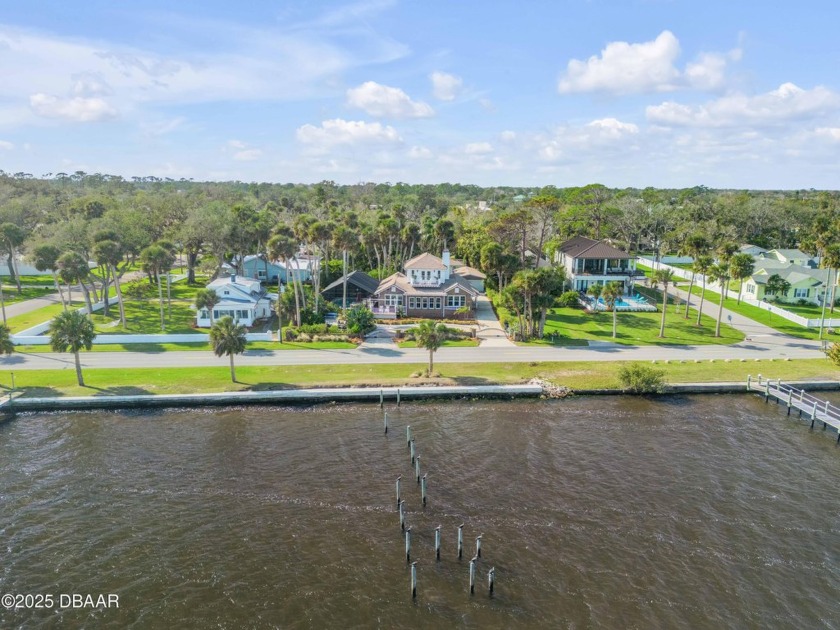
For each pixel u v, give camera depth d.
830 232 98.75
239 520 39.38
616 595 32.38
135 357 72.88
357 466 47.03
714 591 32.72
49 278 123.19
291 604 31.56
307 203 196.00
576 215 157.75
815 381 65.38
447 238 125.88
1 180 181.50
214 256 121.19
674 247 154.25
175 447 50.28
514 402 61.16
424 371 67.25
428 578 33.69
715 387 64.25
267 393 60.66
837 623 30.38
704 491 43.31
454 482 44.50
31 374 65.69
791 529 38.62
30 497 41.97
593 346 78.69
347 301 103.44
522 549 36.41
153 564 34.81
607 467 46.88
